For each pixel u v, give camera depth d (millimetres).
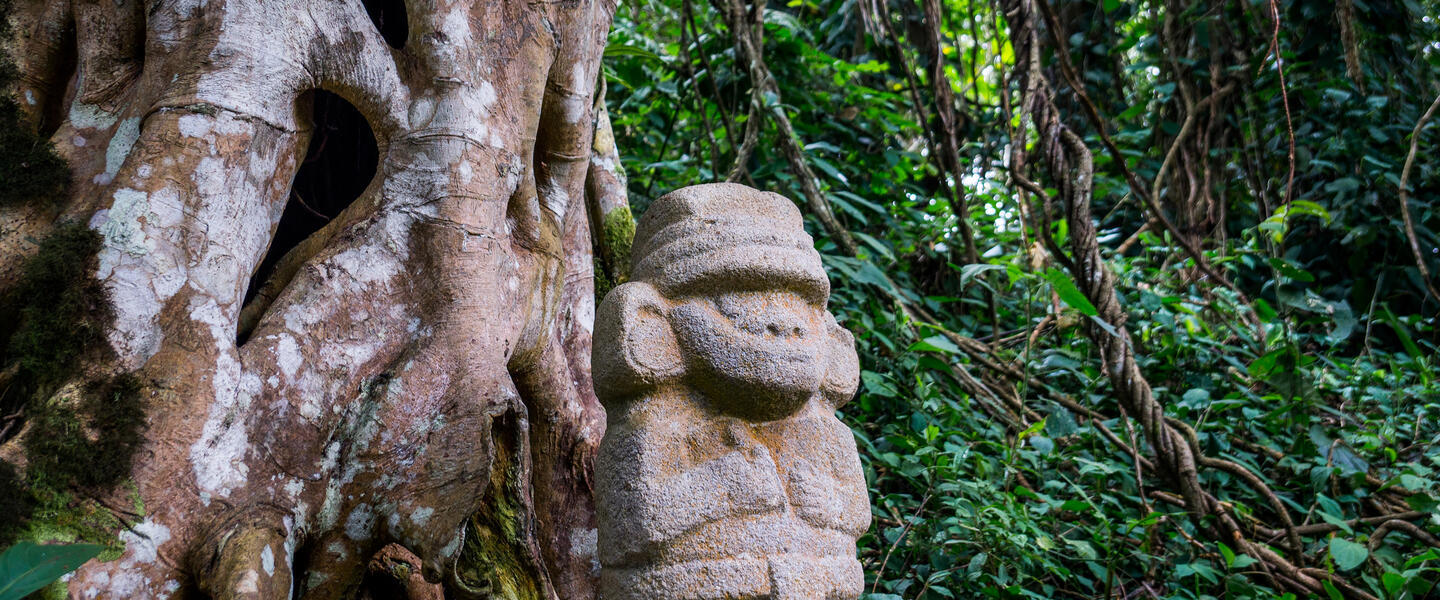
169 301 2473
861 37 8188
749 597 2443
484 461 2771
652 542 2453
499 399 2838
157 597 2311
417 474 2711
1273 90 6910
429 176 2891
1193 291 6703
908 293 6117
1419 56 6844
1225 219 7254
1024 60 5473
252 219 2682
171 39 2711
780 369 2576
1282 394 5141
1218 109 7125
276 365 2594
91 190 2660
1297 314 6609
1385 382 5578
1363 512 4910
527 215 3201
